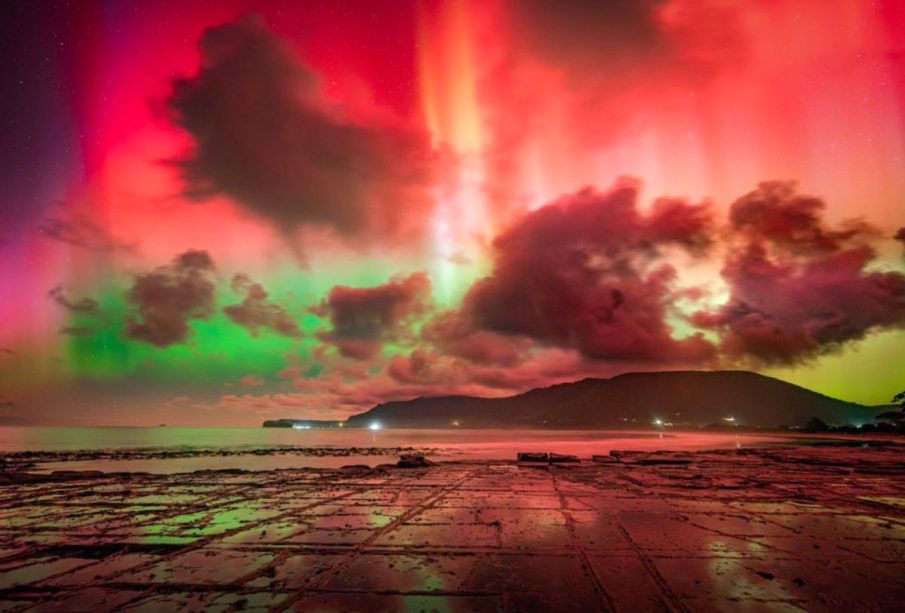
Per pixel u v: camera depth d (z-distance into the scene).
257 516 8.19
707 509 8.66
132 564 5.48
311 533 6.88
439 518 7.89
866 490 11.12
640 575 4.97
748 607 4.14
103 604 4.31
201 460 32.75
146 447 58.91
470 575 5.00
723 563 5.37
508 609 4.12
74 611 4.16
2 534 6.97
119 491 11.51
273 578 4.96
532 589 4.58
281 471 16.58
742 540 6.39
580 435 132.25
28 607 4.26
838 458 21.47
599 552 5.82
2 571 5.25
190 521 7.81
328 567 5.30
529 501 9.56
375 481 13.17
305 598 4.40
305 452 44.00
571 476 14.26
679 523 7.44
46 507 9.31
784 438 81.38
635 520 7.67
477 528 7.14
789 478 13.62
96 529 7.27
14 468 25.69
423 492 10.91
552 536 6.62
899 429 75.81
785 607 4.14
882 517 7.94
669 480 13.02
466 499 9.84
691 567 5.23
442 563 5.41
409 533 6.84
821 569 5.16
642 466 18.03
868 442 46.06
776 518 7.84
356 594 4.48
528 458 20.64
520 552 5.84
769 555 5.68
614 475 14.49
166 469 25.06
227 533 6.91
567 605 4.20
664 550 5.91
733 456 23.05
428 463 18.55
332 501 9.70
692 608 4.12
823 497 10.08
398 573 5.08
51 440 88.00
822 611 4.06
